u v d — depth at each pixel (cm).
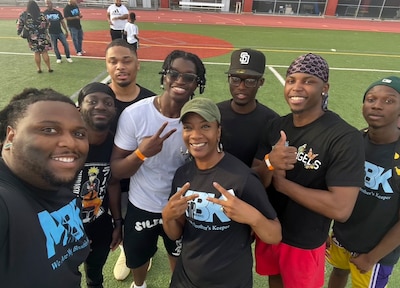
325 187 171
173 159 205
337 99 685
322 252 196
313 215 180
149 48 1108
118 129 202
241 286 178
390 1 2322
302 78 162
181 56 189
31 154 104
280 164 160
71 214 130
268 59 1016
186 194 171
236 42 1285
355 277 215
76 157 113
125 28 870
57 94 115
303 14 2436
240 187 159
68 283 118
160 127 193
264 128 208
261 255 211
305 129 172
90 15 1906
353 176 156
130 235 227
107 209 226
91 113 187
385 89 178
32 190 112
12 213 99
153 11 2298
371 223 192
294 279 197
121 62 242
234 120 228
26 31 722
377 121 181
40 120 104
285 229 191
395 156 181
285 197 188
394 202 184
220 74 830
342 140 158
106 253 232
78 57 931
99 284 243
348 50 1206
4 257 99
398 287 259
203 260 172
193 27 1630
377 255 189
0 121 116
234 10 2461
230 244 169
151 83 737
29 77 739
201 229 171
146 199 215
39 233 108
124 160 192
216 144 167
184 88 189
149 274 271
